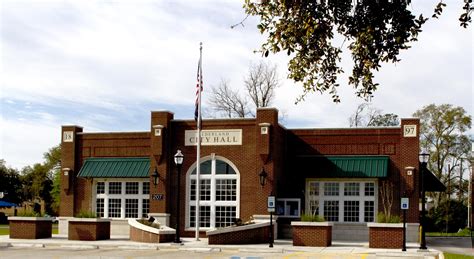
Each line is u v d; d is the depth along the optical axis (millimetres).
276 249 30000
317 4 10562
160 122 40625
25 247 32500
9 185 94812
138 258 26000
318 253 28250
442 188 39031
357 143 39281
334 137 39812
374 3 10219
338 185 39344
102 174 42188
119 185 42938
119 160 42875
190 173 40094
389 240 30859
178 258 26016
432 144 71000
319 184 39719
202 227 39312
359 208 38688
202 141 39844
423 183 30250
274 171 37812
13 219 37375
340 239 38531
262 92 66688
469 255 27625
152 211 40000
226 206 38938
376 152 38875
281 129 39562
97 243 33625
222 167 39406
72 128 44406
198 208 36344
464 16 9656
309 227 32000
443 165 70812
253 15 11023
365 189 38781
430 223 65125
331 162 39188
